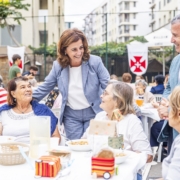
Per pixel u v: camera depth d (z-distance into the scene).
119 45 15.88
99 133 1.81
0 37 16.66
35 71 7.10
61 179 1.51
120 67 14.98
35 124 1.80
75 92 2.82
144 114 4.22
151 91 6.59
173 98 1.71
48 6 18.95
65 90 2.84
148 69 15.10
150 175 3.67
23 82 2.67
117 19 63.97
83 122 2.91
